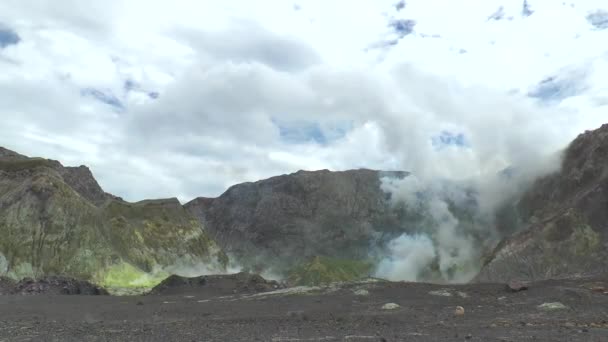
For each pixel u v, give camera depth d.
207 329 24.66
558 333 19.78
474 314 27.75
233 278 69.25
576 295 30.39
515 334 19.97
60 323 29.75
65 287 79.50
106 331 24.67
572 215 142.00
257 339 20.75
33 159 168.62
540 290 33.19
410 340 19.23
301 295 41.94
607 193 143.25
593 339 18.00
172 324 27.72
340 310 32.34
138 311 36.84
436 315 28.02
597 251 128.38
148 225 176.00
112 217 167.88
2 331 25.47
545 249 137.00
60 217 139.62
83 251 136.50
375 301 35.59
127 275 138.25
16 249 128.62
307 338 20.78
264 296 43.59
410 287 40.66
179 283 67.69
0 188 150.00
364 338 20.20
